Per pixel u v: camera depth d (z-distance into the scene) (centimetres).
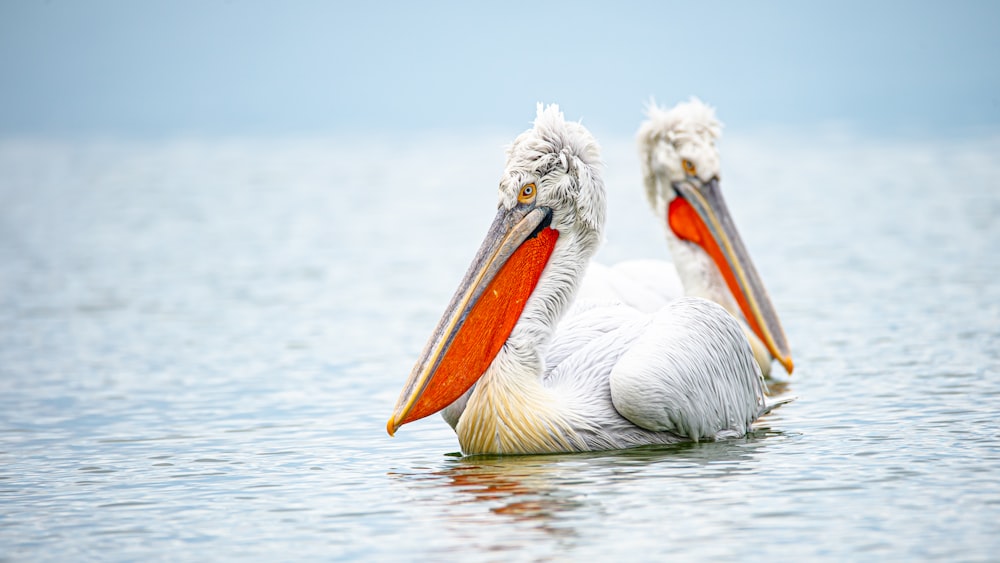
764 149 6475
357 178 5375
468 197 4391
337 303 2114
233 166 6259
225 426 1227
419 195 4506
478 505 900
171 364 1582
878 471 952
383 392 1387
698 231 1498
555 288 1070
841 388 1314
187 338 1781
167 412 1301
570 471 985
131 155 7412
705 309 1134
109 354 1659
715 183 1492
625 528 831
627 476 963
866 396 1262
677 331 1093
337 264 2672
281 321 1927
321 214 3856
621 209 3800
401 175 5531
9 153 7931
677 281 1534
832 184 4275
